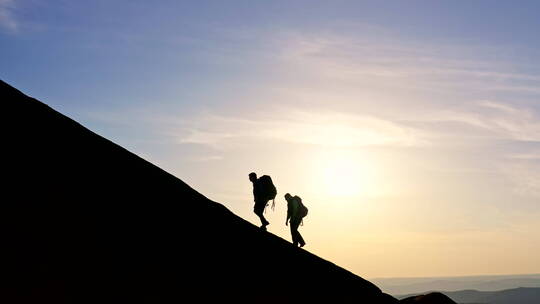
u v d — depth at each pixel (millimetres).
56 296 9625
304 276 16312
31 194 11516
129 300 10602
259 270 15008
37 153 13062
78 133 15469
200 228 15016
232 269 13961
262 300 13602
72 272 10281
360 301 17094
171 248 12992
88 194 12766
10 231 10266
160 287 11438
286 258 16875
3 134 13039
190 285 12211
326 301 15766
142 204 13992
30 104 15320
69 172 13156
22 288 9367
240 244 15680
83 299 9930
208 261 13633
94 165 14242
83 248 10984
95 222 11953
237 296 13008
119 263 11305
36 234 10555
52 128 14672
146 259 11961
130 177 14992
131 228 12680
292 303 14336
